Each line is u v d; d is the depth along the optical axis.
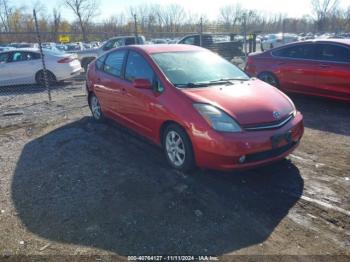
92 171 4.27
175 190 3.73
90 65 6.41
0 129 6.37
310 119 6.47
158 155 4.71
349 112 6.85
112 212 3.34
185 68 4.62
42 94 10.38
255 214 3.27
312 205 3.41
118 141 5.32
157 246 2.84
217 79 4.60
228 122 3.60
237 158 3.56
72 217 3.28
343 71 6.82
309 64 7.43
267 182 3.90
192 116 3.76
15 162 4.65
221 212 3.31
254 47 18.50
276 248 2.79
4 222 3.23
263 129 3.68
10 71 11.66
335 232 2.99
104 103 5.80
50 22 46.41
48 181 4.04
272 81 8.32
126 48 5.28
